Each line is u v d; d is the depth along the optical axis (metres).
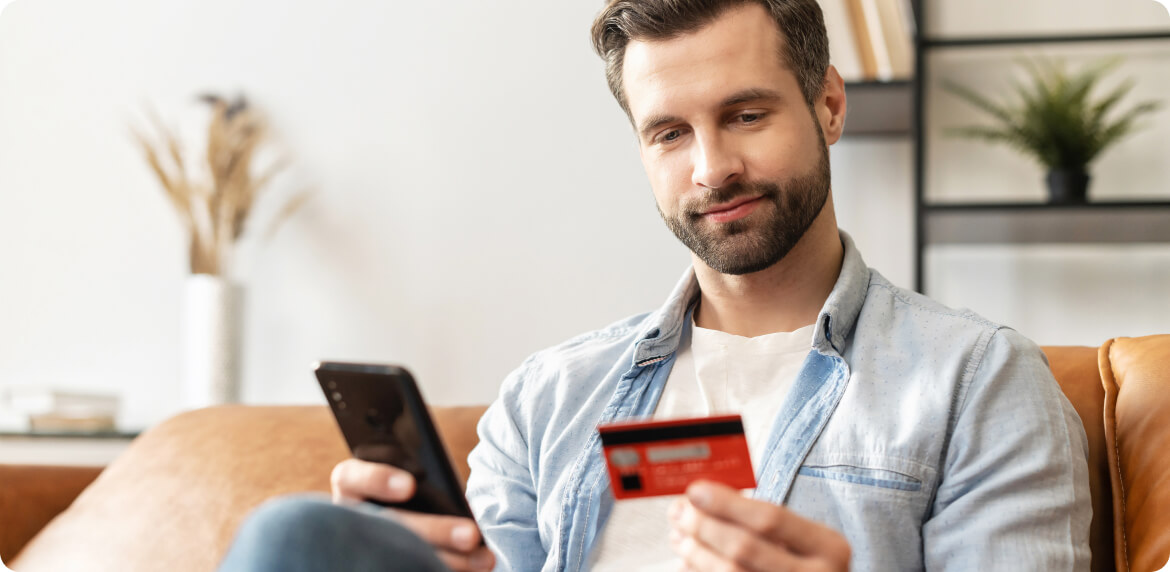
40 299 2.76
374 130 2.65
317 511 0.59
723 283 1.10
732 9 1.02
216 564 1.28
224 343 2.49
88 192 2.76
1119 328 2.34
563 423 1.15
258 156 2.68
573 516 1.08
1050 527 0.90
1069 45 2.38
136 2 2.77
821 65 1.07
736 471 0.79
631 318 1.25
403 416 0.83
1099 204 2.08
